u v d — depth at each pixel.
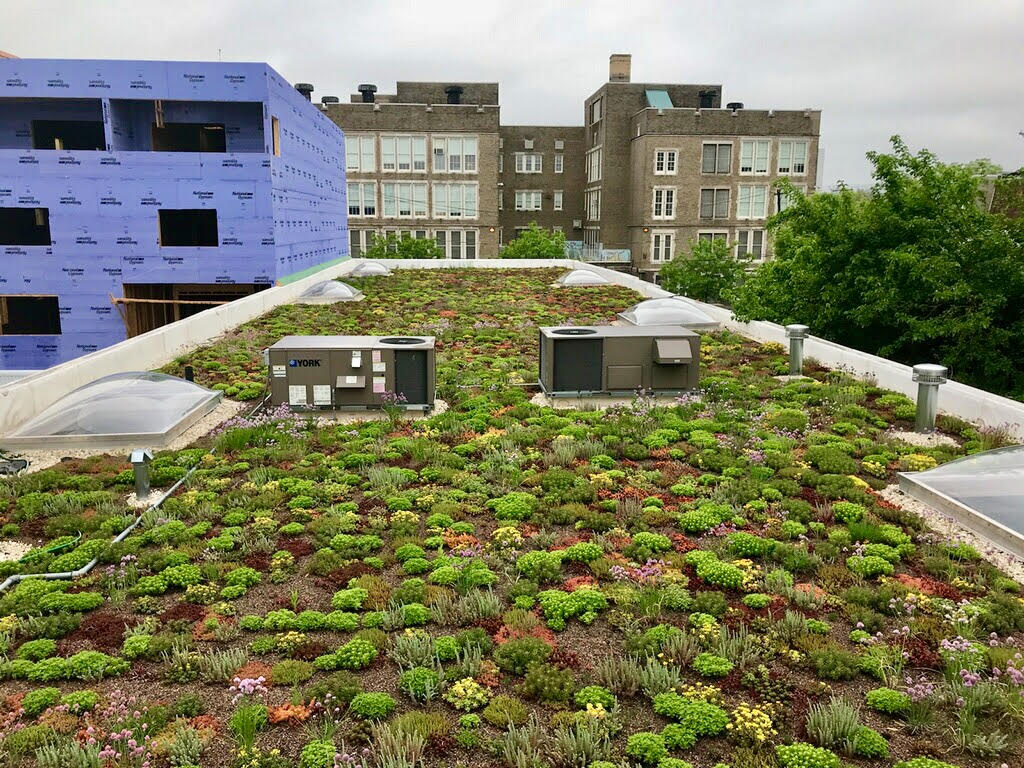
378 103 46.62
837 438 10.48
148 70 22.36
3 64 21.84
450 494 8.76
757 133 45.91
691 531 7.86
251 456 10.02
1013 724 4.90
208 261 23.41
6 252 22.59
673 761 4.47
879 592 6.55
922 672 5.52
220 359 15.49
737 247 47.03
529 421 11.59
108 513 8.23
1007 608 6.21
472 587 6.61
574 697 5.16
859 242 17.20
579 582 6.75
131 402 11.02
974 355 15.52
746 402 12.39
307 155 28.83
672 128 45.41
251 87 22.81
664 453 10.16
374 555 7.38
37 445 10.30
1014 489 7.82
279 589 6.73
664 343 12.62
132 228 22.92
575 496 8.60
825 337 18.20
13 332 27.12
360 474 9.57
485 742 4.74
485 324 20.22
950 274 15.07
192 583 6.73
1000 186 16.56
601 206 49.75
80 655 5.53
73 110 24.36
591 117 52.50
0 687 5.31
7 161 22.11
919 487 8.49
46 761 4.44
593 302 24.39
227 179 23.02
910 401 11.97
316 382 11.81
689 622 6.15
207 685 5.34
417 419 11.77
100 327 23.30
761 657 5.65
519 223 55.28
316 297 23.80
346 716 4.99
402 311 22.16
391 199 46.62
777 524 7.89
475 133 46.31
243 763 4.46
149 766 4.48
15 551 7.48
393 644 5.82
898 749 4.72
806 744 4.61
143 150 24.91
